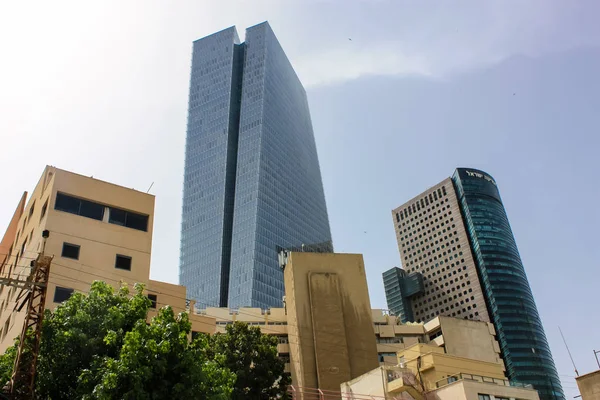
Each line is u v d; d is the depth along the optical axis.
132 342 30.78
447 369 53.84
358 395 55.41
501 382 51.69
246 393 52.00
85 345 32.78
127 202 58.53
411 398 49.59
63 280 49.94
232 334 56.94
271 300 198.00
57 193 54.28
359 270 83.19
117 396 29.61
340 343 74.69
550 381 198.38
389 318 117.88
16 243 62.09
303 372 72.75
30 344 32.47
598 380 38.66
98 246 53.94
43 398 31.84
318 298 78.56
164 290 62.81
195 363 32.69
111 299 36.62
